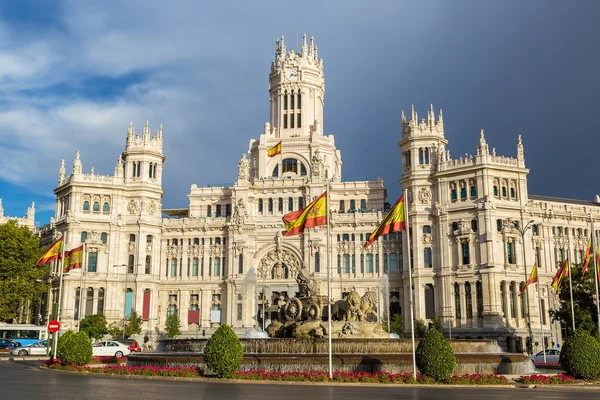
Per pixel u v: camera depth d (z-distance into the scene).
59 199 137.25
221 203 142.00
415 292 120.06
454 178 120.06
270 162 145.38
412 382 45.44
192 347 61.41
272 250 131.88
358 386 43.62
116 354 85.38
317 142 143.62
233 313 129.25
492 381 45.88
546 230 122.12
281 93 150.88
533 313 114.50
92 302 127.00
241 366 51.38
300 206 134.25
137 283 129.25
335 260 128.50
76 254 93.62
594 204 137.75
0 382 43.03
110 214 131.62
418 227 122.06
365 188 135.38
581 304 95.38
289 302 66.88
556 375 50.09
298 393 37.34
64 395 34.59
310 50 155.62
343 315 64.50
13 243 119.00
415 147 125.50
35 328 112.12
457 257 116.88
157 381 45.62
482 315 111.94
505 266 114.00
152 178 136.38
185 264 135.38
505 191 118.69
